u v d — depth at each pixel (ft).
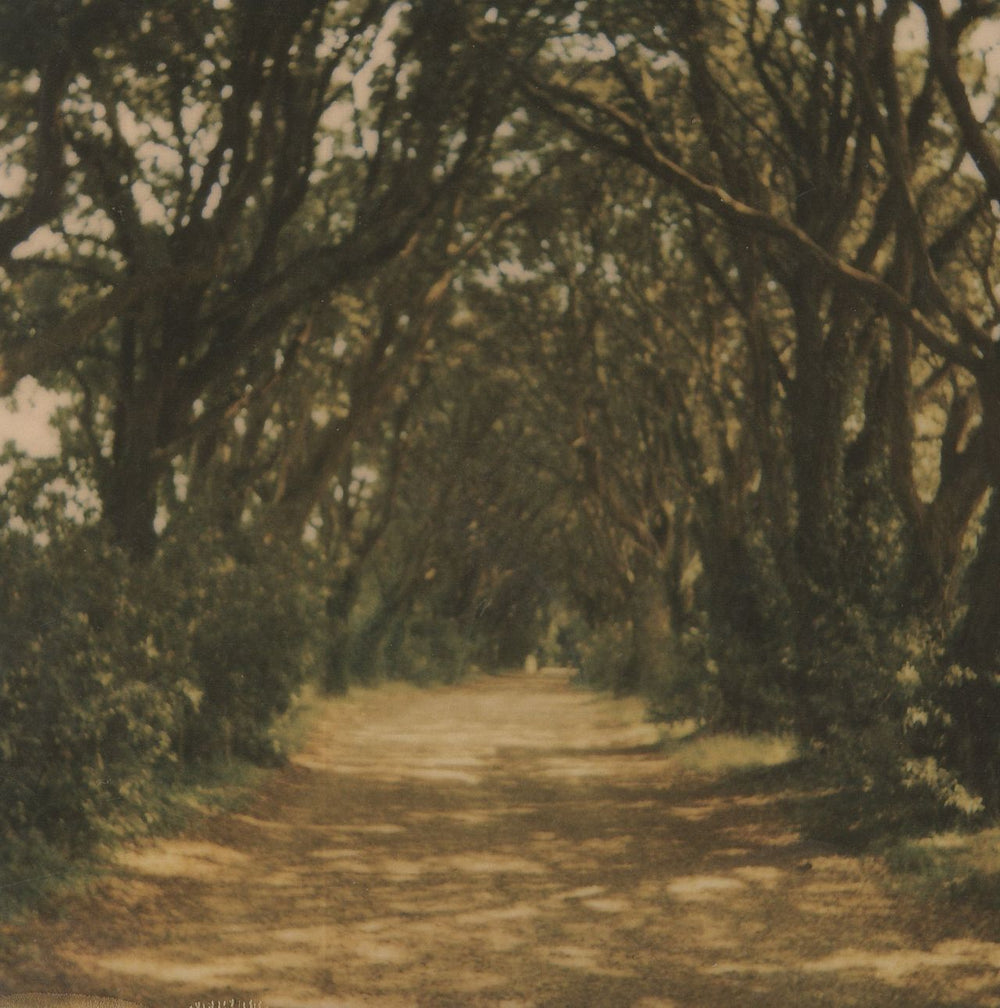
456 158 65.77
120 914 27.35
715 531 69.92
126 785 32.91
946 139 52.54
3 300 48.01
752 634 65.16
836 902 30.55
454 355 110.52
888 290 39.81
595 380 105.29
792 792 48.39
